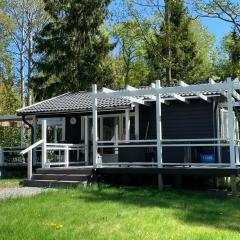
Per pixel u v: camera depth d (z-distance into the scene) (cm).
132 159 1686
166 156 1806
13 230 835
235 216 1037
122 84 4266
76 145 1933
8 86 4322
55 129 2442
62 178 1600
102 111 1981
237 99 1772
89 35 3616
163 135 1845
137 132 1902
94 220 937
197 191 1463
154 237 807
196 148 1742
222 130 1839
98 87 3575
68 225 889
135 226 888
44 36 3672
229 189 1559
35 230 838
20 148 2273
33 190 1465
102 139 2048
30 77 3794
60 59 3591
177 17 3534
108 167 1595
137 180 1627
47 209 1046
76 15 3594
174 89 1499
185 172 1469
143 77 4366
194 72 3888
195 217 1005
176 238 805
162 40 3425
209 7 3050
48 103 2239
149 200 1221
